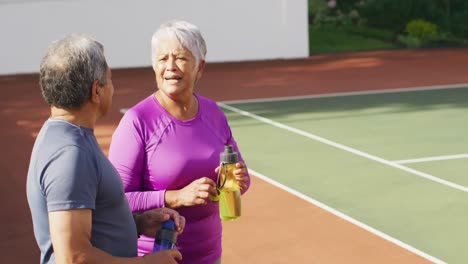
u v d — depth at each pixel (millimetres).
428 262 6445
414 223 7484
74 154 2846
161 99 3852
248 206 8148
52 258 2945
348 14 26219
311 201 8297
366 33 26219
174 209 3834
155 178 3781
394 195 8484
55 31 21125
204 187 3609
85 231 2822
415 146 11039
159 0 21922
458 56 23391
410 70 20312
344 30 26156
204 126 3900
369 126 12648
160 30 3744
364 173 9500
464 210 7887
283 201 8305
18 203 8547
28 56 21000
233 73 20328
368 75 19500
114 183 2973
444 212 7824
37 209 2900
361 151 10781
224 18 22656
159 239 3365
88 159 2879
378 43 26203
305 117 13664
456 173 9430
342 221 7590
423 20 26578
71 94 2916
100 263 2859
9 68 20891
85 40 2965
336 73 20031
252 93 16891
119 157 3766
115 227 3002
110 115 14289
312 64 22047
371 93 16453
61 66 2900
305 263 6512
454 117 13336
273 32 23266
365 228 7352
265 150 10984
